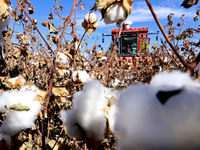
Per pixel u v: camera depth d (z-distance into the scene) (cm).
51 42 271
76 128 88
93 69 268
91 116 83
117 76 462
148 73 374
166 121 38
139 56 529
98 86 92
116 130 45
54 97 185
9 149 120
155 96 41
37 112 121
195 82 44
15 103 114
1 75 202
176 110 38
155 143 37
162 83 43
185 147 36
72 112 91
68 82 191
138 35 2002
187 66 81
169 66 357
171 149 36
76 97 92
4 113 114
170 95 40
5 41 142
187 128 36
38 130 191
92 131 83
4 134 113
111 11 104
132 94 44
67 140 203
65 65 226
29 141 187
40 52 412
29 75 349
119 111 45
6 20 127
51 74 146
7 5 122
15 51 241
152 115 39
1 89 147
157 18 82
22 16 295
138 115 40
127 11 104
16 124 112
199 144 36
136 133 39
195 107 37
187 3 92
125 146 42
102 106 84
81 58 310
